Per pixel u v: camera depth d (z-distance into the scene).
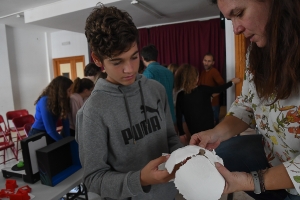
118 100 0.79
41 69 6.42
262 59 0.62
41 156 1.17
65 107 1.99
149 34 5.05
